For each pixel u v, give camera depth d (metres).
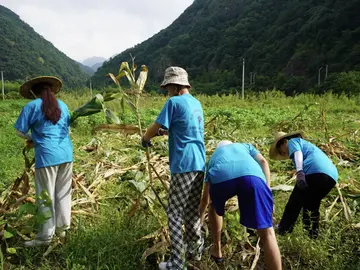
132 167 6.10
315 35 67.12
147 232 4.04
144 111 15.70
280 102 23.25
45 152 3.72
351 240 3.84
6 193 4.82
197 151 3.42
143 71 4.12
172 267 3.39
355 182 5.43
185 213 3.59
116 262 3.52
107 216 4.43
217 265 3.61
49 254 3.74
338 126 11.29
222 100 24.42
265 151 7.36
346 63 56.69
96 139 8.05
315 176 3.86
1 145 8.44
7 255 3.77
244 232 3.82
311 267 3.55
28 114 3.69
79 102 25.58
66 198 3.97
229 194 3.19
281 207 4.68
